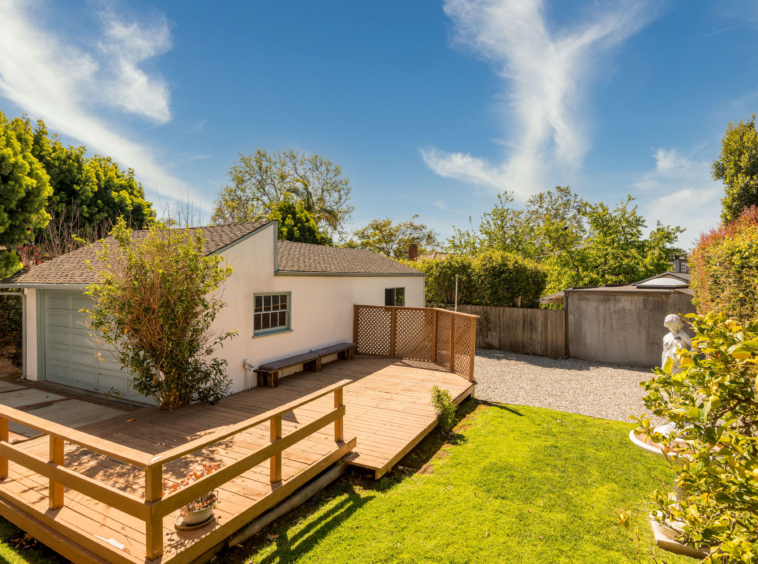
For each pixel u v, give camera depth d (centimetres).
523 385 1023
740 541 148
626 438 648
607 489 477
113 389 753
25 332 946
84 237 1672
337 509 432
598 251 1823
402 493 465
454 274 1741
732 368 184
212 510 356
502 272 1620
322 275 1088
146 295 625
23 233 1141
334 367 1062
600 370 1202
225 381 791
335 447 512
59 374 896
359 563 342
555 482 493
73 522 349
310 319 1052
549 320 1415
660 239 1881
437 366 1077
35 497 392
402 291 1555
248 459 373
